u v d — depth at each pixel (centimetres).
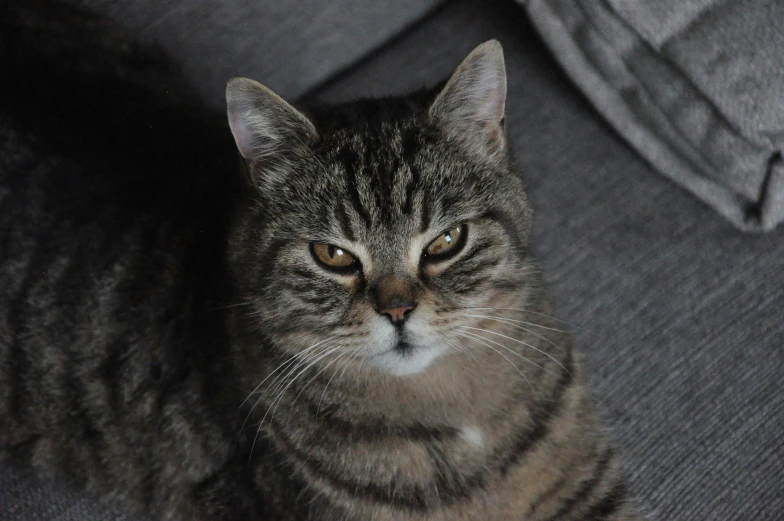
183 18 77
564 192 80
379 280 65
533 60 83
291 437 68
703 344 75
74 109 73
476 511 69
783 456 72
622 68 78
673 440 73
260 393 68
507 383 68
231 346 68
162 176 72
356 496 68
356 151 66
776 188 76
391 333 65
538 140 81
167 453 70
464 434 68
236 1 77
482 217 66
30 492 72
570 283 77
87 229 70
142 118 73
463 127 67
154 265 70
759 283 77
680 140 78
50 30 75
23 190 71
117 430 71
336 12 80
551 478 69
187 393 69
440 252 66
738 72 74
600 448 70
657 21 76
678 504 71
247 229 67
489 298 67
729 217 78
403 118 67
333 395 68
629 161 81
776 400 73
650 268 78
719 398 74
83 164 71
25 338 71
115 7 77
